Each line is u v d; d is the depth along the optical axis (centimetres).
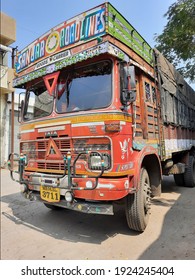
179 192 672
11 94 1373
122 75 354
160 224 430
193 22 1011
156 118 496
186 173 727
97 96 357
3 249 358
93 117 345
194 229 404
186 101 796
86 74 378
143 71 443
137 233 398
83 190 337
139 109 419
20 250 354
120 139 337
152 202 567
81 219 478
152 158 457
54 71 404
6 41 1403
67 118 373
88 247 357
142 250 340
